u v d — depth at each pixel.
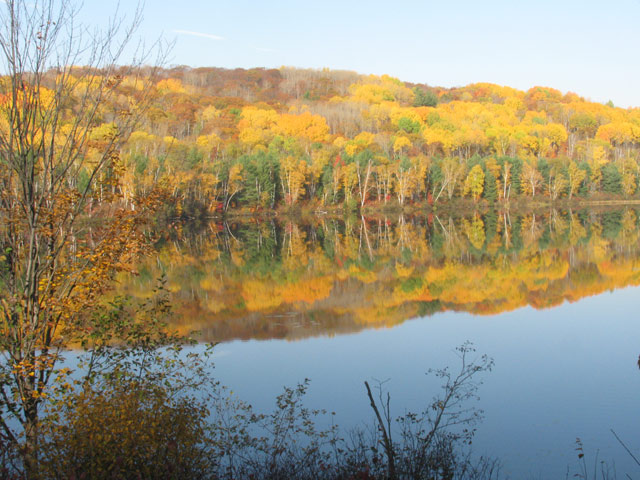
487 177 79.88
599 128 120.88
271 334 17.52
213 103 131.12
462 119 130.75
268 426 10.20
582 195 84.12
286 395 12.12
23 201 8.44
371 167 78.62
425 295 23.48
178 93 120.19
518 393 12.25
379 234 51.31
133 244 9.06
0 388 8.18
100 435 6.73
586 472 8.98
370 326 18.44
